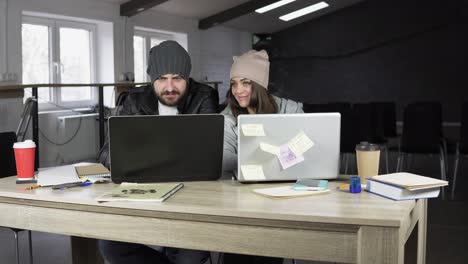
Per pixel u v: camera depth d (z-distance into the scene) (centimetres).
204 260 246
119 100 426
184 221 187
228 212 179
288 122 215
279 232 175
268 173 218
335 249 170
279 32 1293
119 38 819
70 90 760
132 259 245
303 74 1282
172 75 252
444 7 1134
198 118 220
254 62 252
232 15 1029
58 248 383
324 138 217
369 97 1221
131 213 192
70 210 202
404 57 1180
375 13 1201
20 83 640
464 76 1127
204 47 1089
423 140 574
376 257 165
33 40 699
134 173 220
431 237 397
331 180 227
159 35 984
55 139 686
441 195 550
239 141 215
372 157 215
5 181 235
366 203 186
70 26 755
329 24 1247
